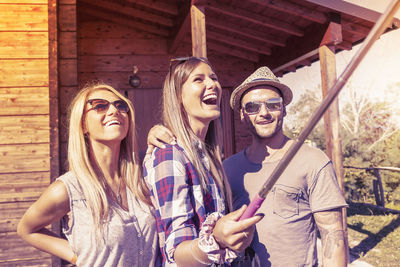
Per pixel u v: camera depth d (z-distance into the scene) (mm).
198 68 1315
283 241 1658
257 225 1711
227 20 6738
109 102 1378
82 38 7750
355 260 5590
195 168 1197
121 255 1290
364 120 19750
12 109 3848
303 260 1659
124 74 7863
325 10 5320
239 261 1644
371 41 583
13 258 3686
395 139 15016
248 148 1973
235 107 2057
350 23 5582
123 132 1399
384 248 6047
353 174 12492
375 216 8562
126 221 1329
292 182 1717
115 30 7883
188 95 1308
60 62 4086
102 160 1408
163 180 1107
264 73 1858
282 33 6844
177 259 1029
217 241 947
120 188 1416
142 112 7836
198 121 1342
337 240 1625
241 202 1802
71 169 1366
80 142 1360
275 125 1807
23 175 3801
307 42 6215
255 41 7695
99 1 6891
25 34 3932
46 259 3729
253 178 1806
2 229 3705
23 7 3949
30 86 3895
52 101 3877
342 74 631
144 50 7980
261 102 1822
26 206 3775
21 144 3830
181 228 1062
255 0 4996
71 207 1311
